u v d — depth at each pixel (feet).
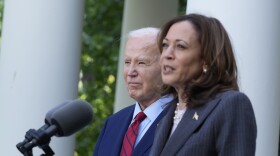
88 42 73.72
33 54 33.09
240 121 19.52
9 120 33.09
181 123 20.12
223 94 19.92
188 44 20.17
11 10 33.37
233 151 19.35
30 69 33.04
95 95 74.74
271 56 27.71
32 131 19.83
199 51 20.18
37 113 32.96
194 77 20.24
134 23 48.32
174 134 20.06
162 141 20.54
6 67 33.30
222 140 19.47
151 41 24.80
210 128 19.60
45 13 33.14
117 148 24.58
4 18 33.86
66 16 33.35
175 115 20.71
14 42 33.27
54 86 33.14
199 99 20.10
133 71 24.71
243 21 27.30
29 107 32.96
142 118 24.53
